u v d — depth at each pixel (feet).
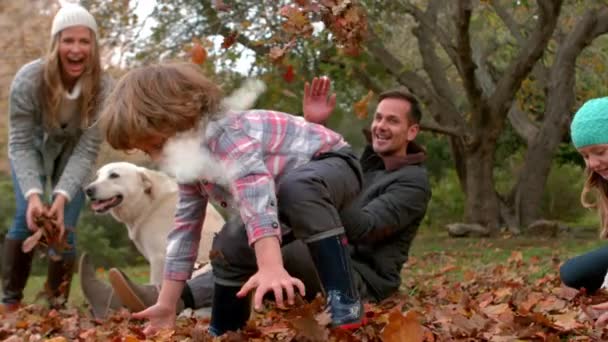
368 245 14.28
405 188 14.48
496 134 56.54
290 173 9.32
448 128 56.29
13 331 13.44
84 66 16.17
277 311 12.61
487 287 18.95
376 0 48.75
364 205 14.78
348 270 9.12
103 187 18.89
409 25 63.82
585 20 57.57
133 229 19.54
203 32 35.58
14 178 16.80
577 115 11.89
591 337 10.46
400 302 14.17
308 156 9.59
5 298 17.34
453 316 11.58
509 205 61.62
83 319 15.11
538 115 72.59
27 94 16.03
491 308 13.28
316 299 10.41
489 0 46.19
